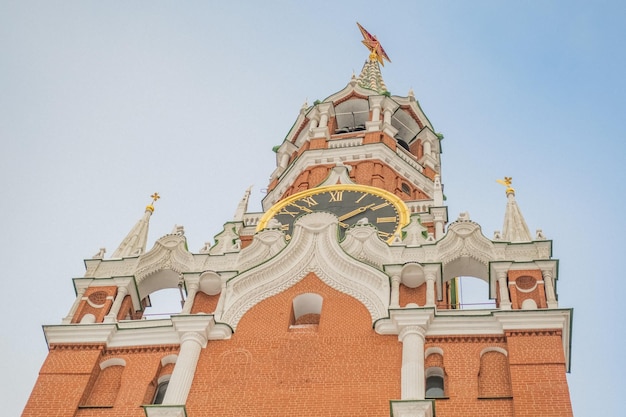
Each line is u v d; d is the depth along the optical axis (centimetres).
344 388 3117
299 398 3102
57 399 3216
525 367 3073
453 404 3009
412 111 6234
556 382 2998
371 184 5250
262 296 3616
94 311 3644
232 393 3159
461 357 3197
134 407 3184
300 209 4612
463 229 3806
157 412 3014
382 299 3500
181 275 3809
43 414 3167
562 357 3100
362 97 6250
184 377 3222
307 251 3750
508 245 3731
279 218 4581
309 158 5541
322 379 3166
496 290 3581
